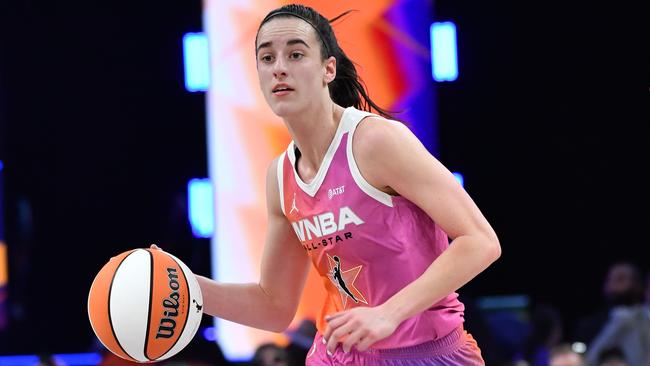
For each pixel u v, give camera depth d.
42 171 19.42
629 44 18.77
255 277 13.72
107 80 19.30
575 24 18.78
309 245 5.78
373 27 13.36
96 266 19.61
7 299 18.42
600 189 19.47
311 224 5.70
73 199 19.56
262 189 13.75
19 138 19.31
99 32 19.12
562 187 19.53
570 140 19.33
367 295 5.67
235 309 6.11
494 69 19.02
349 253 5.59
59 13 19.02
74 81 19.28
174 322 5.54
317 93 5.49
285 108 5.42
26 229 18.77
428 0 13.40
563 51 18.89
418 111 13.34
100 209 19.62
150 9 18.97
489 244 5.18
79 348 19.19
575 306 19.56
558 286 19.66
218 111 13.77
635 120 19.08
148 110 19.38
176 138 19.47
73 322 19.31
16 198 19.19
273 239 6.12
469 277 5.13
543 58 18.94
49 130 19.38
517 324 13.52
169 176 19.55
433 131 13.34
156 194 19.62
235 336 14.02
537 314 12.40
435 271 5.10
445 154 19.39
